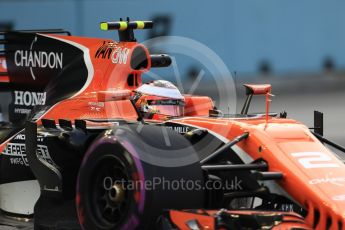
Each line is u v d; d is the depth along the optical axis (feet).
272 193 68.85
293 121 75.00
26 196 86.63
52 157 76.33
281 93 190.08
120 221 65.62
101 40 83.10
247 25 201.98
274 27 205.46
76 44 83.87
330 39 210.18
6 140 86.63
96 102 79.36
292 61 207.31
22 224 85.76
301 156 68.28
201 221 62.59
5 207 89.15
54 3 184.85
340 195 64.18
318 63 209.67
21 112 88.53
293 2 206.28
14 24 183.52
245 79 201.77
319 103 177.17
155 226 65.00
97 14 184.85
